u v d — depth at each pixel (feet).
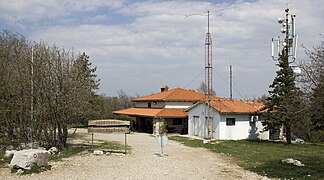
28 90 75.77
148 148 85.97
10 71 75.46
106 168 56.08
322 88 39.01
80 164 59.72
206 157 71.82
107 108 193.47
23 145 76.43
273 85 103.76
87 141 103.55
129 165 59.21
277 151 84.02
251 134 121.19
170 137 119.55
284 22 72.13
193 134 129.90
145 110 153.79
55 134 78.89
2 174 50.52
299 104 44.91
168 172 53.16
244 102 133.80
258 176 51.06
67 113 78.38
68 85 77.36
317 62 40.81
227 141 108.27
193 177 49.90
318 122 45.11
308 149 90.79
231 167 59.52
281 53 101.35
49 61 77.15
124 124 75.77
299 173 53.57
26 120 76.79
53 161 62.49
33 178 47.98
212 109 119.44
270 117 104.73
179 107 146.92
